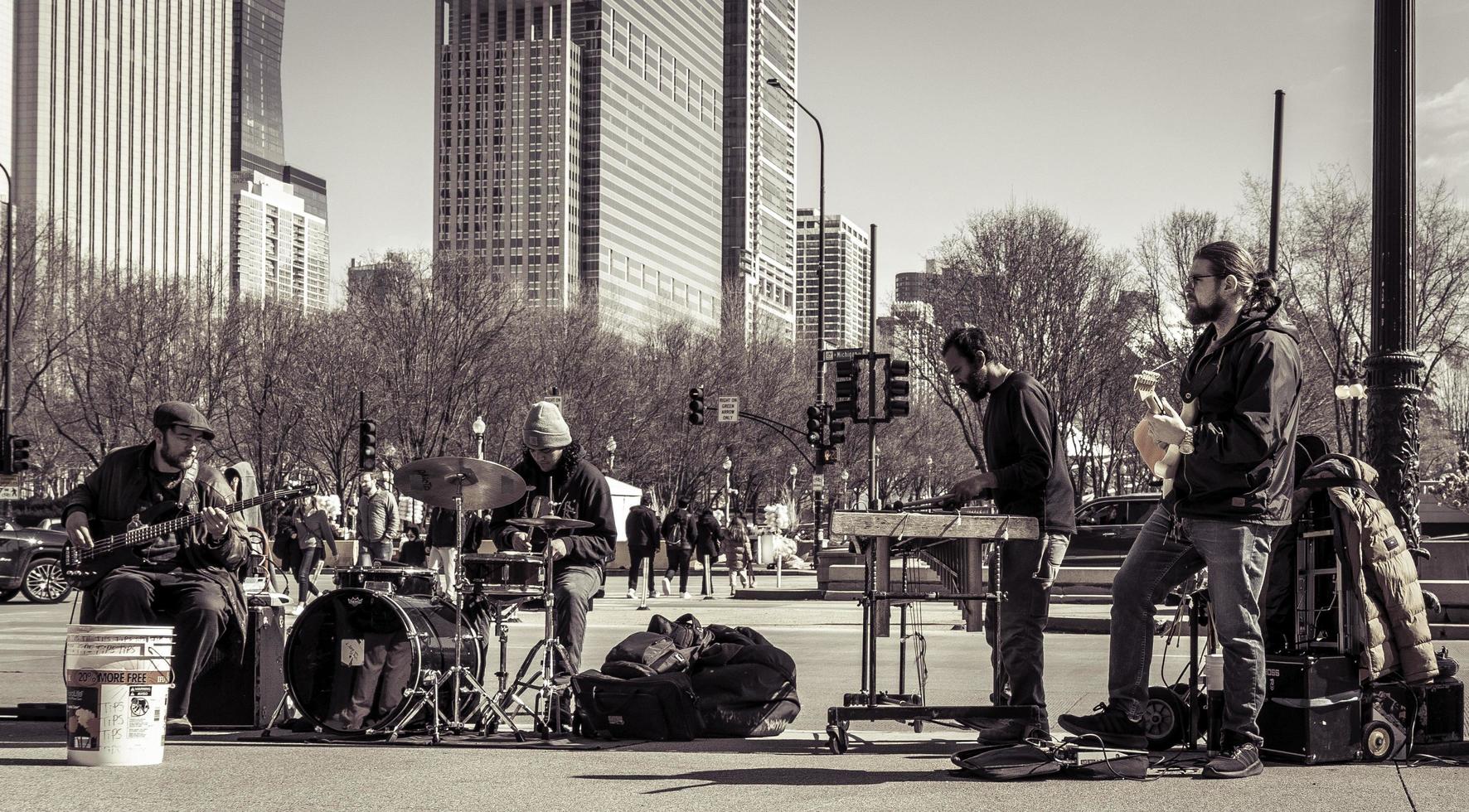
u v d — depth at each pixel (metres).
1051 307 46.84
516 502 7.88
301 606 20.83
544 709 7.29
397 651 7.10
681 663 7.43
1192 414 6.03
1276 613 6.52
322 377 50.50
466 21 187.00
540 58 183.75
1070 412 47.38
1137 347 49.16
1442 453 61.38
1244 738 5.86
